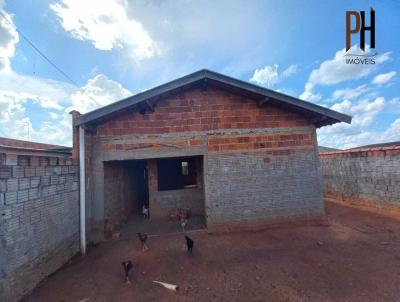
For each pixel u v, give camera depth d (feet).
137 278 13.73
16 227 11.32
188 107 21.89
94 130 20.88
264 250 16.97
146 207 31.42
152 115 21.53
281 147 22.49
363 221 23.85
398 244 17.25
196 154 21.56
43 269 13.51
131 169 31.81
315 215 22.36
